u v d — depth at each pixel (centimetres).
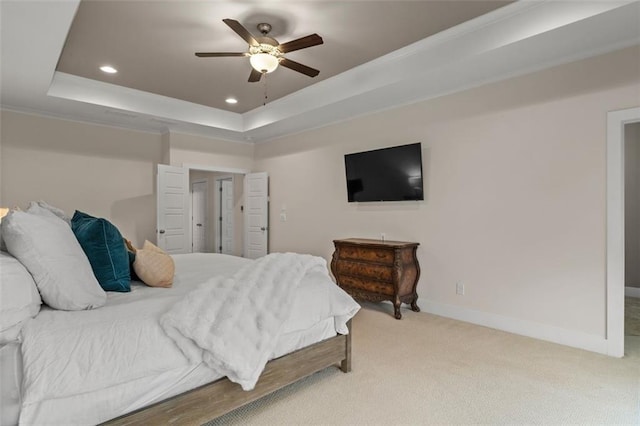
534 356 267
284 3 272
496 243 338
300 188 559
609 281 273
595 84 280
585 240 285
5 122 443
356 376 232
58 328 133
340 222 495
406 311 395
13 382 116
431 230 390
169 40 330
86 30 312
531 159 315
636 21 239
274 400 201
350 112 458
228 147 623
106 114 474
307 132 546
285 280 202
